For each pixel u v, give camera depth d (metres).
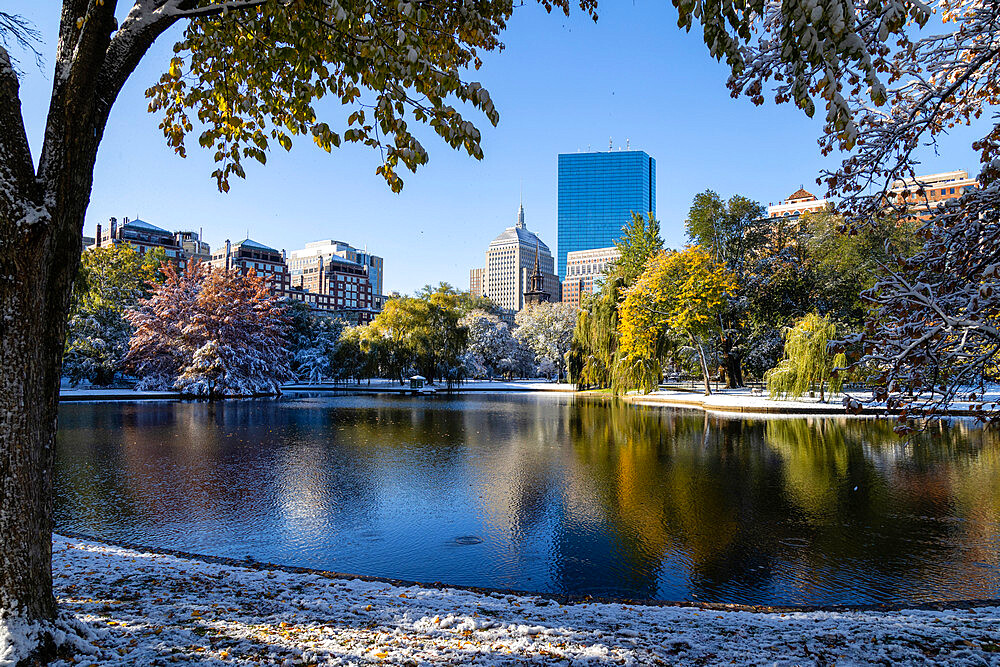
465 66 6.39
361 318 141.75
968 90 6.11
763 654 4.16
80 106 3.76
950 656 4.14
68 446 19.38
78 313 46.84
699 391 48.09
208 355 44.59
